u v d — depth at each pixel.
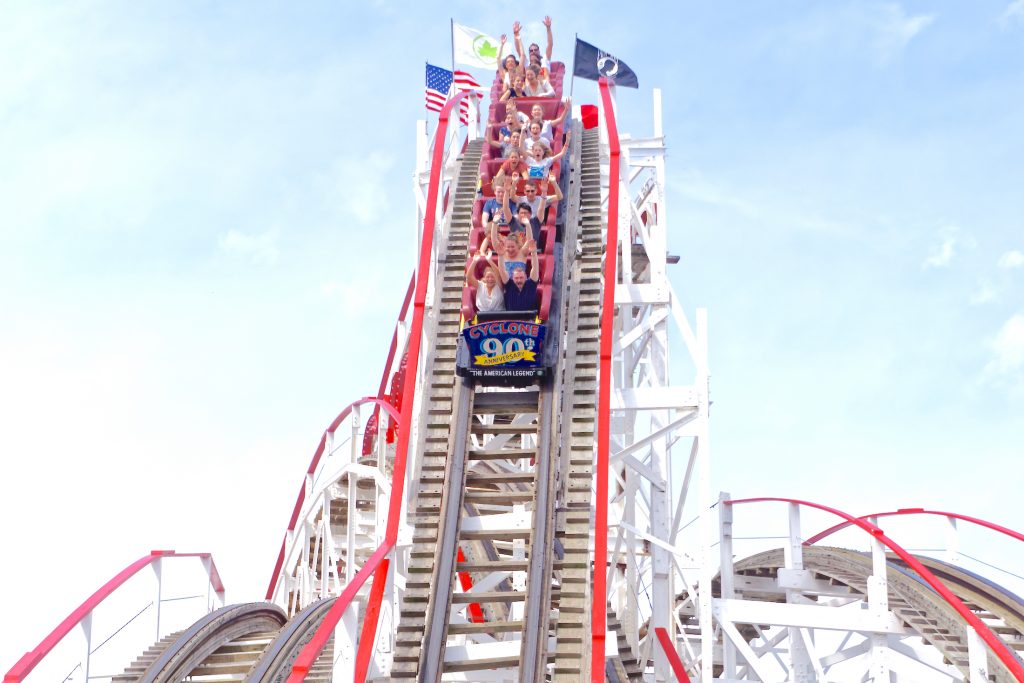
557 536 20.69
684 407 25.80
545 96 29.94
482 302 23.02
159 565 21.98
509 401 22.52
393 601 24.55
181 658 20.89
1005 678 21.48
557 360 22.20
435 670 18.06
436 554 19.61
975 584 25.83
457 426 21.67
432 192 24.75
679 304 27.92
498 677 23.78
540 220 24.84
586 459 21.02
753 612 24.64
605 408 20.08
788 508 27.14
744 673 32.66
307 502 37.28
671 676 26.30
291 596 40.97
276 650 21.83
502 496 20.83
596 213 26.77
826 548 29.19
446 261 25.81
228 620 23.69
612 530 31.81
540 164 25.44
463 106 33.78
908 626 23.92
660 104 29.95
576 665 17.88
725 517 28.30
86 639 18.03
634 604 28.81
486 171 26.62
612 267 22.53
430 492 21.00
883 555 24.25
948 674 24.38
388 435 38.47
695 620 35.38
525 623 18.08
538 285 22.97
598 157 29.02
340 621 18.03
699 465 25.47
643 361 34.91
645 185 38.12
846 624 24.20
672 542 27.42
